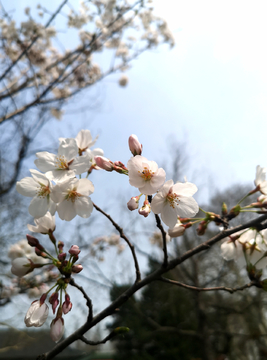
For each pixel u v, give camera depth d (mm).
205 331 11156
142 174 1807
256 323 12078
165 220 1940
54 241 2029
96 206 2021
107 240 6918
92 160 2314
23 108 5809
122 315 13531
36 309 1781
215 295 12586
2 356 14023
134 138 1900
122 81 9125
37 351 14633
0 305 4301
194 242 11766
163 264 2008
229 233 2098
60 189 1854
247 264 2258
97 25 6770
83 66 7344
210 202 13312
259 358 12969
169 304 13883
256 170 2352
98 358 18219
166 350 13492
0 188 7613
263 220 2146
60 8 5316
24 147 7039
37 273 4285
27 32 6266
